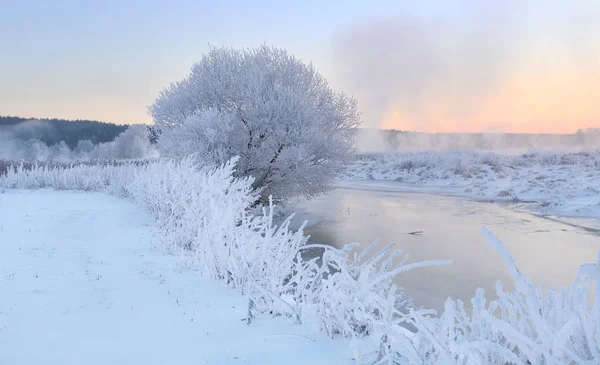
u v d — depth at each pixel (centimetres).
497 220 1609
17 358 325
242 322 398
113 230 958
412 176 3494
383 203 2152
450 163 3634
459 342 238
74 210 1270
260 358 309
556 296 241
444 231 1403
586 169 2748
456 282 852
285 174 1773
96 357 327
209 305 461
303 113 1720
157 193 1134
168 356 326
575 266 957
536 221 1578
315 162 1825
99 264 658
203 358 318
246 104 1770
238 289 526
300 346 328
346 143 1877
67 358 326
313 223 1591
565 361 203
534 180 2594
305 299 444
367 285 323
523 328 237
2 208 1291
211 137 1636
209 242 612
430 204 2095
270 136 1750
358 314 328
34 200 1523
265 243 513
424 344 252
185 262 655
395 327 302
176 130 1773
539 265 972
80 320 415
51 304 465
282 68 1878
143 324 402
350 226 1522
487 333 242
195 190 946
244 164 1736
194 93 1906
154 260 692
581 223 1514
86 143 11144
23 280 560
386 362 280
